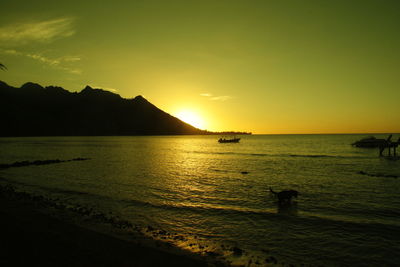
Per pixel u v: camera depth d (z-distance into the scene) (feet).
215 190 72.49
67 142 465.88
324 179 90.38
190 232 41.78
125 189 73.72
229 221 46.83
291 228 43.06
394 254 33.32
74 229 39.83
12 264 25.96
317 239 38.47
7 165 128.57
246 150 265.34
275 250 35.14
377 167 123.95
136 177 95.45
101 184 81.25
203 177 95.40
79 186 78.18
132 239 37.73
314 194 67.10
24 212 48.06
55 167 126.93
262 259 32.48
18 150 260.42
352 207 54.80
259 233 41.11
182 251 34.30
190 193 68.74
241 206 56.34
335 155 195.83
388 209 53.06
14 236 34.12
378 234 39.88
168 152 242.78
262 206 56.29
